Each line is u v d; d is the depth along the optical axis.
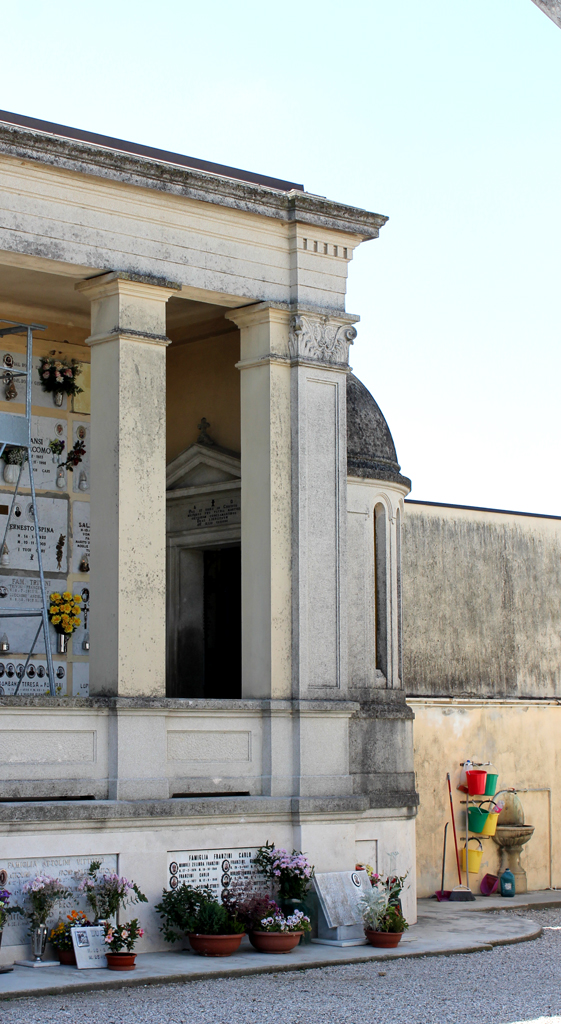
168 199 14.21
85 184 13.61
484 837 19.17
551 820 20.38
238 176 16.14
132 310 13.84
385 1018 10.22
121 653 13.32
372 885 14.34
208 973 11.90
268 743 14.34
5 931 11.98
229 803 13.69
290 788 14.37
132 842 12.98
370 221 15.66
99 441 13.81
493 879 19.06
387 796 15.58
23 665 15.99
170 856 13.27
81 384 16.92
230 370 17.12
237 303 14.98
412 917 15.77
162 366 13.99
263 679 14.52
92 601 13.69
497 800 19.31
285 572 14.71
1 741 12.48
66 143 13.25
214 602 17.81
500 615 20.77
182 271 14.29
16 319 16.17
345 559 15.16
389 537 16.66
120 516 13.48
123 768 13.09
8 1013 10.11
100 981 11.25
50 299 15.66
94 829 12.73
